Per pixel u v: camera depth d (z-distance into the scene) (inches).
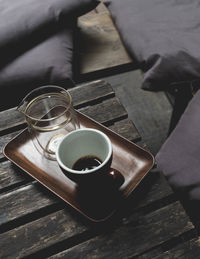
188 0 42.4
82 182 22.1
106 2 46.2
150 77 38.8
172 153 33.7
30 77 38.0
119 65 40.6
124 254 22.8
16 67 38.2
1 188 25.5
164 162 33.7
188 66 38.1
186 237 24.3
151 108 53.3
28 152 26.7
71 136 22.8
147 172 24.9
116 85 56.9
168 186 24.9
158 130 50.6
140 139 27.4
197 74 38.2
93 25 45.1
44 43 39.1
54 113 26.9
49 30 39.7
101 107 29.1
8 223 24.3
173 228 23.5
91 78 40.8
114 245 23.1
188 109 35.2
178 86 40.6
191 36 39.3
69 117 24.8
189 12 41.3
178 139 34.1
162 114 52.4
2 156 26.9
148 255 23.0
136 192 24.8
